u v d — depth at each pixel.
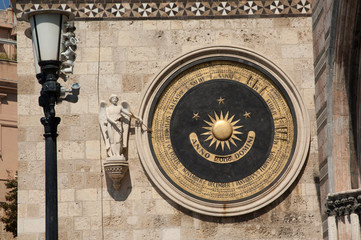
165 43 35.94
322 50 34.16
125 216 34.69
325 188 33.50
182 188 34.66
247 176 34.81
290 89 35.44
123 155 34.88
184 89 35.56
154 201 34.75
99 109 35.12
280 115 35.28
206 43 35.97
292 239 34.53
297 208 34.69
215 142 35.06
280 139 35.06
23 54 35.81
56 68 25.70
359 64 32.47
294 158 34.81
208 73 35.72
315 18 35.47
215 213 34.41
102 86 35.59
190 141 35.06
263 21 36.16
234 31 36.09
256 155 34.97
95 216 34.69
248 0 36.31
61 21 25.78
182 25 36.09
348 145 32.44
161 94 35.53
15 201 54.12
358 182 32.22
